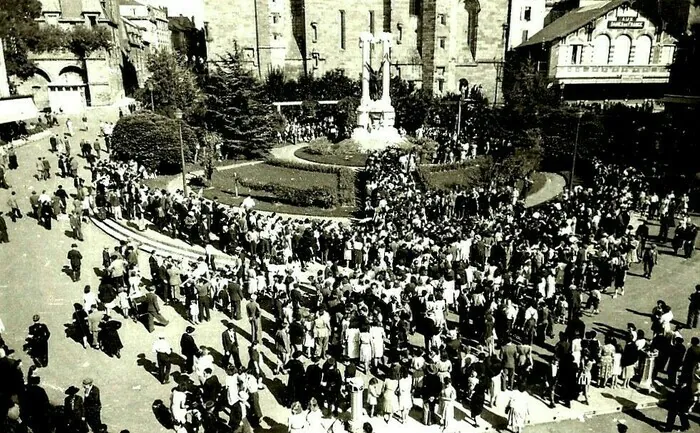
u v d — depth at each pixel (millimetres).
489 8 84938
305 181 40875
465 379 16609
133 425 15422
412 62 86250
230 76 51844
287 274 21391
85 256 27422
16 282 24172
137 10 115250
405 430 15523
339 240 26922
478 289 20766
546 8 89500
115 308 22766
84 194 32781
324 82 74812
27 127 49438
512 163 43812
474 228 28641
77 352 19156
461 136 53594
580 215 31312
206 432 14156
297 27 84750
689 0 72438
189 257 27641
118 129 42625
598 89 72812
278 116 60219
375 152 43969
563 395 16906
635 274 27734
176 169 44812
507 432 15555
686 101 53812
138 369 18344
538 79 52969
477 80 87812
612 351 17641
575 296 21469
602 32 69188
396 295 20188
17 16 61250
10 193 34281
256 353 16922
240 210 31719
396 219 29500
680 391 15398
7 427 13789
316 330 18531
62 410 14336
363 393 16547
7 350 17031
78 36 61969
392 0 83875
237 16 80188
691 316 21562
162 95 55000
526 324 19469
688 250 29625
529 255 24812
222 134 52156
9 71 58844
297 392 15867
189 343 17234
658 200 35812
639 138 48781
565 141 48781
